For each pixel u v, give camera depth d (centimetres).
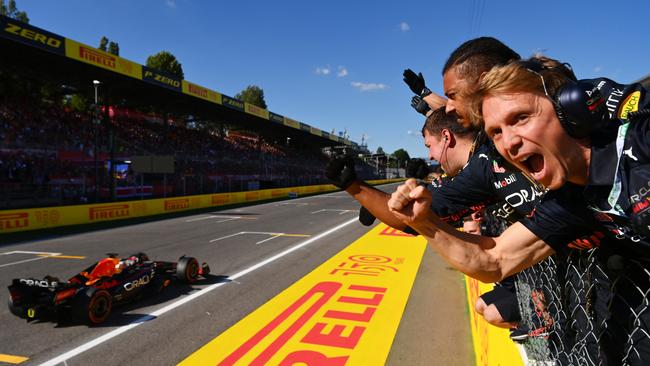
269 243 1045
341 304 523
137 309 534
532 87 81
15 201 1542
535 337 186
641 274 94
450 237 105
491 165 150
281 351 392
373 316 479
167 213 1966
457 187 166
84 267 817
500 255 110
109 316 509
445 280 632
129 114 2664
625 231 85
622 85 81
